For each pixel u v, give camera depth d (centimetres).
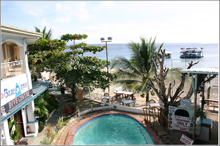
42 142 962
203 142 1004
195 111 989
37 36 1066
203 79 1023
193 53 6103
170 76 1479
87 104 1714
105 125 1305
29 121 1128
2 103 795
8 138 901
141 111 1469
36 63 1478
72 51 1550
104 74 1647
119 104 1680
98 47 1608
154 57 1565
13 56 1273
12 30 795
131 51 1589
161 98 1230
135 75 1583
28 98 1035
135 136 1134
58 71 1495
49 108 1401
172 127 1157
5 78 944
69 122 1321
